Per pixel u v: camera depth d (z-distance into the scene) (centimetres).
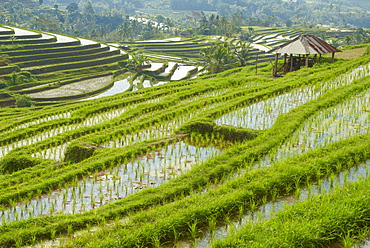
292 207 831
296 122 1478
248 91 2184
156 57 10562
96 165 1224
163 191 1001
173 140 1462
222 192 957
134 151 1332
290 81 2397
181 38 13675
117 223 841
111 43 12138
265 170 1062
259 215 856
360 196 838
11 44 8494
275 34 15912
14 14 17025
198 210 847
